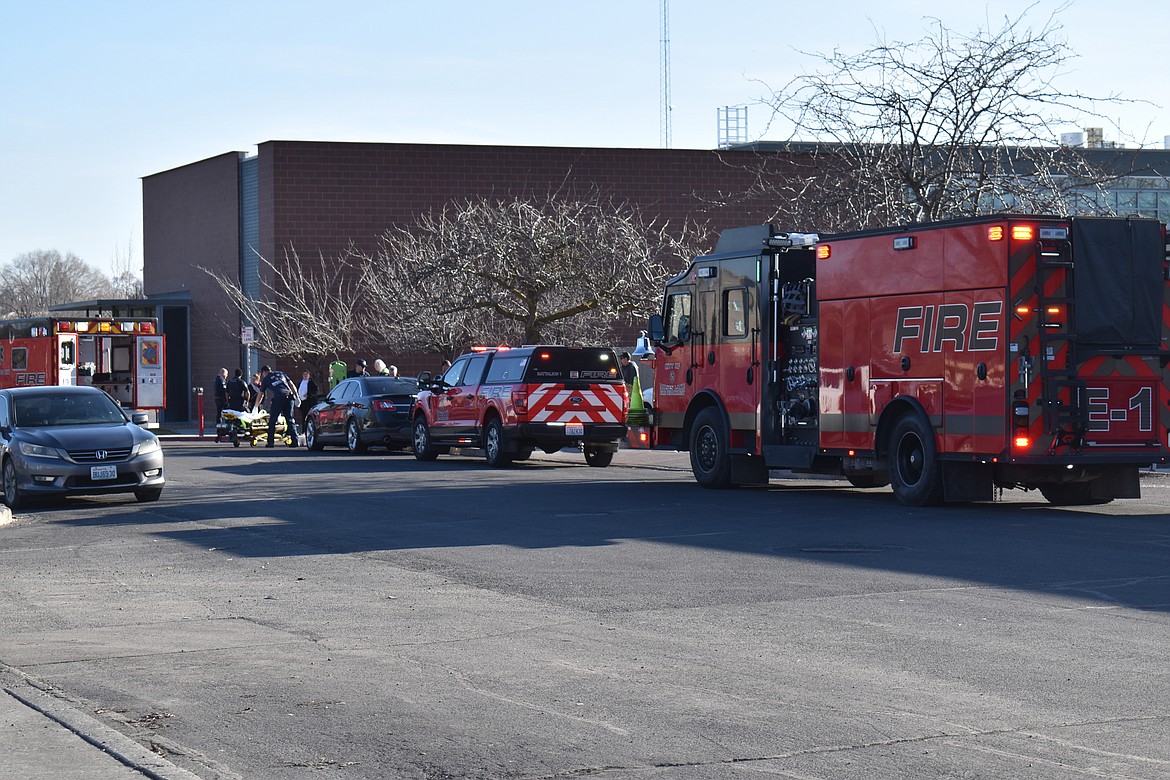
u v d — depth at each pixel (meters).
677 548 14.37
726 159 53.50
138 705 7.82
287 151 51.69
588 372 28.30
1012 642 9.23
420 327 40.91
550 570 12.98
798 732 7.03
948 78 25.80
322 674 8.60
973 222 17.11
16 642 9.77
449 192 52.53
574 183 53.00
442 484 23.25
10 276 171.62
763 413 20.80
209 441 43.25
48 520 18.64
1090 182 26.20
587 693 7.98
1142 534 15.08
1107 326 17.02
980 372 17.02
